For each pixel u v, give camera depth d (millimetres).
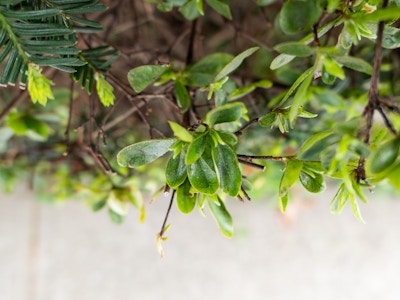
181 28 714
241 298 1370
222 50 749
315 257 1414
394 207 1466
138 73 387
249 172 781
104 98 409
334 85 572
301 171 350
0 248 1312
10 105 544
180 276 1360
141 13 753
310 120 634
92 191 573
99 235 1367
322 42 536
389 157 288
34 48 343
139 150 347
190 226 1391
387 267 1422
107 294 1333
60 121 694
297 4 322
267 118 362
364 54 568
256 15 739
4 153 830
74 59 348
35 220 1354
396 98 543
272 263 1395
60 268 1333
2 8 334
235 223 1383
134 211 1370
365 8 347
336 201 345
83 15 490
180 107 458
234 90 482
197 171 340
